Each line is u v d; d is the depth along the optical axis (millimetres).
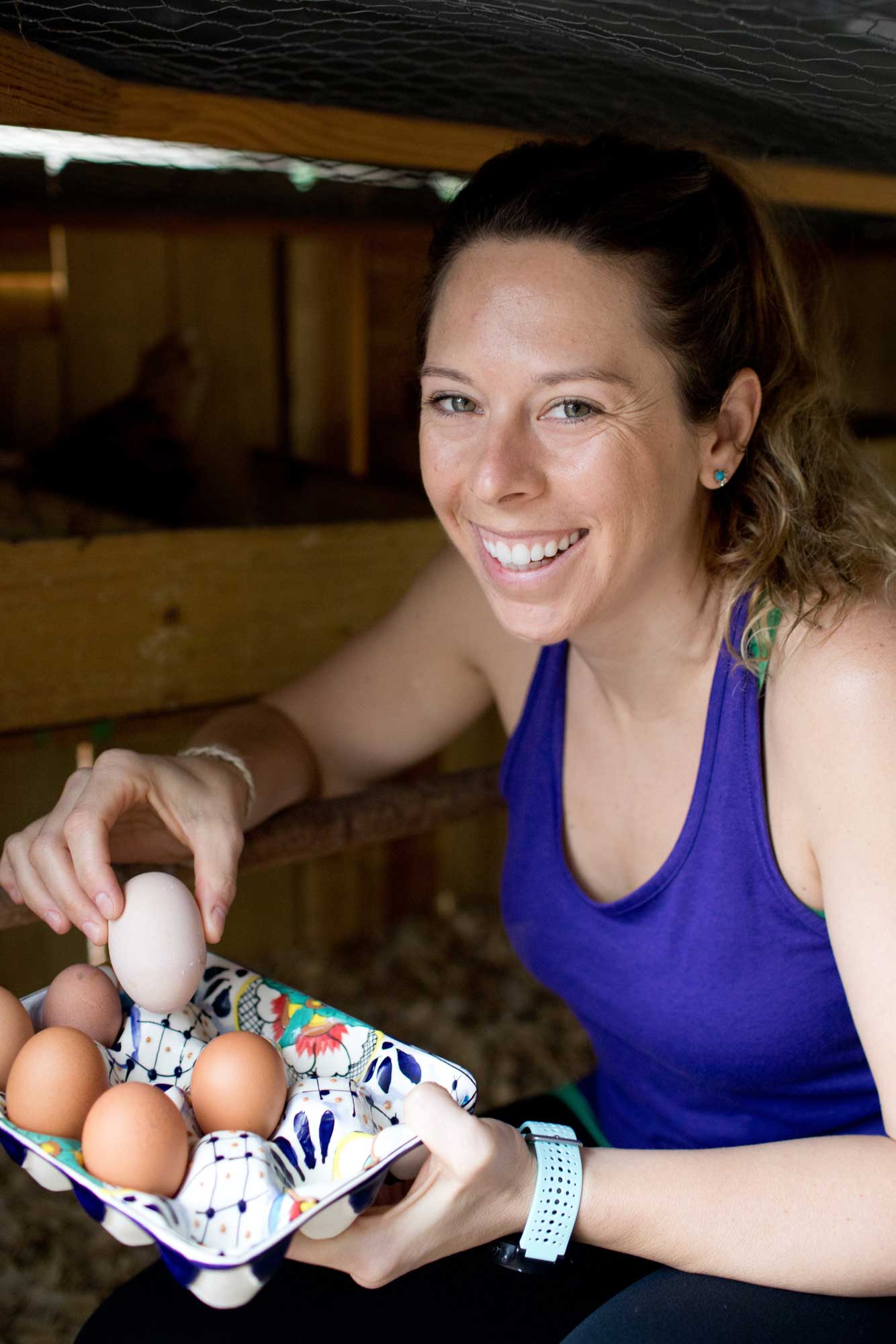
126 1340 856
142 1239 675
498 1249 814
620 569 857
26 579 1419
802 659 857
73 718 1486
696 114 1126
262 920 2162
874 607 870
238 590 1570
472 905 2412
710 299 854
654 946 941
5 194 1712
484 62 955
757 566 896
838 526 945
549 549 847
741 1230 783
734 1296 804
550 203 804
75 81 872
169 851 990
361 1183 670
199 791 974
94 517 1678
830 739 835
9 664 1430
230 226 2006
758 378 927
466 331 818
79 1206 1627
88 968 820
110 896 812
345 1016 841
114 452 1937
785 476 940
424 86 1034
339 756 1208
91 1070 729
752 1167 802
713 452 906
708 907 912
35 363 2322
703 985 924
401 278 2506
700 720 934
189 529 1527
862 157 1275
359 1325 879
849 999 835
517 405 813
